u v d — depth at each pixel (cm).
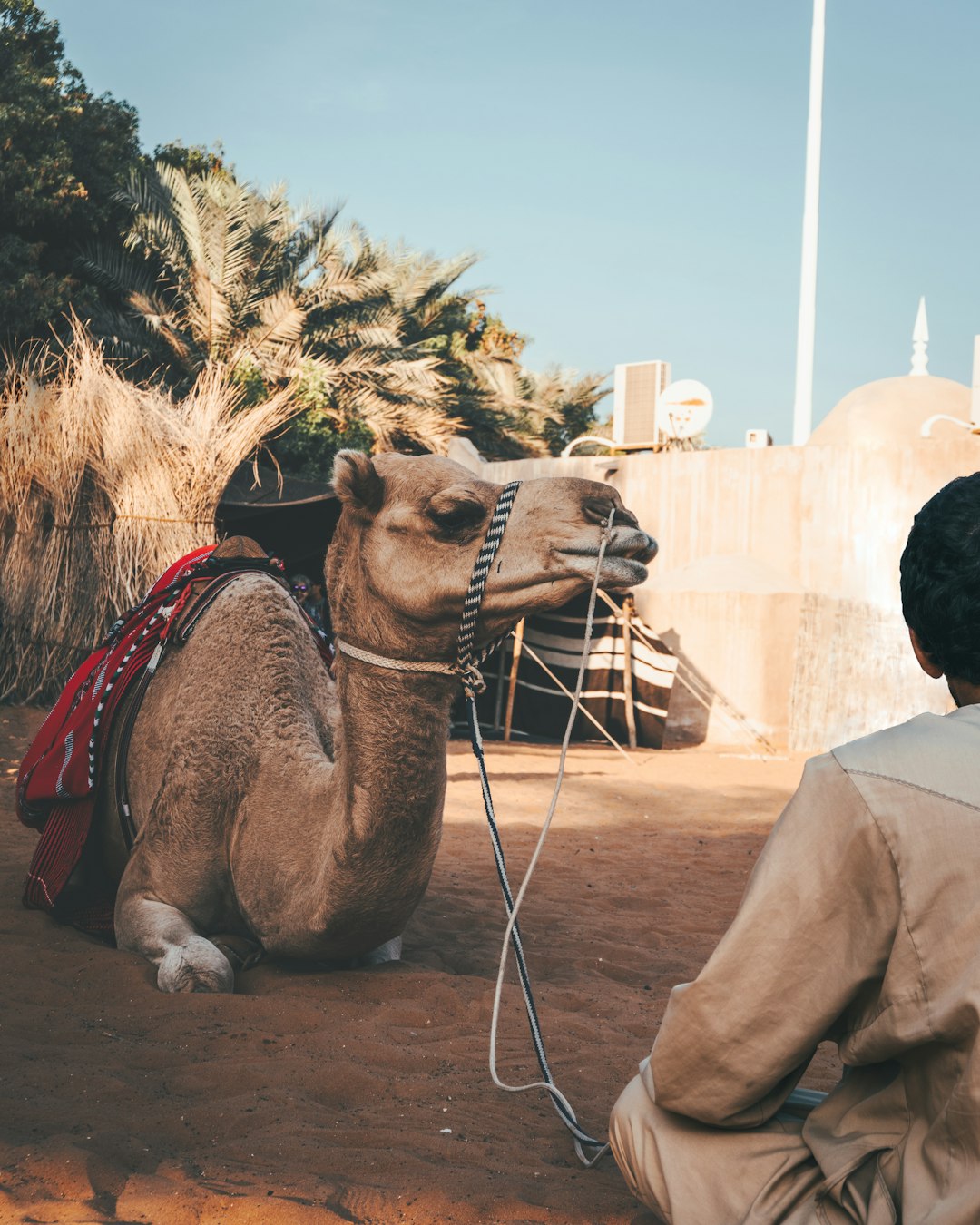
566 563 328
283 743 443
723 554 1755
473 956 520
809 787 183
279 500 1566
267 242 2653
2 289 2202
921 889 168
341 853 372
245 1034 370
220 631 487
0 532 1335
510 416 3359
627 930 593
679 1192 195
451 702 375
